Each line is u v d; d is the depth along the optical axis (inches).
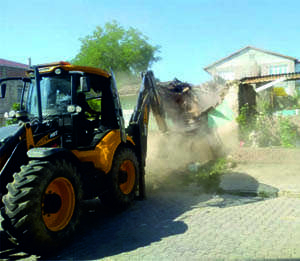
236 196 262.2
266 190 260.7
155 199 266.7
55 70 202.5
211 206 237.0
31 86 225.1
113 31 1307.8
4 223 154.3
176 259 150.7
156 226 200.4
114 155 234.2
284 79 458.9
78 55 1312.7
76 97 212.5
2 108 979.3
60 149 174.1
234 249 158.4
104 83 244.5
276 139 411.5
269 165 348.2
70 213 177.8
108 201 231.9
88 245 176.4
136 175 256.8
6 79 224.4
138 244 172.9
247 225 192.1
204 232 184.2
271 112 487.2
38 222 154.6
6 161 171.9
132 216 224.8
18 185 154.6
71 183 179.3
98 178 212.5
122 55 1291.8
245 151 369.4
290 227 185.3
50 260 159.6
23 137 180.2
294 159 344.8
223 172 333.4
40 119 200.2
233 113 418.9
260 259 146.3
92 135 230.1
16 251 175.9
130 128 274.5
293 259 145.0
